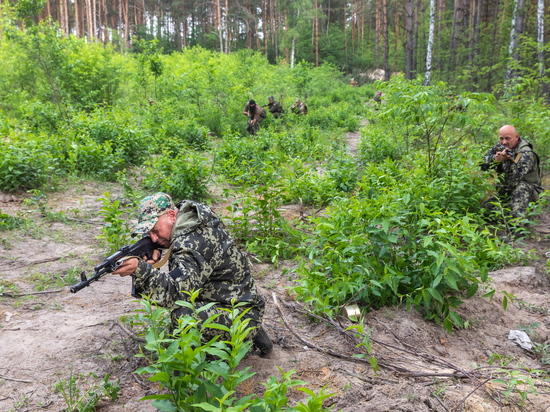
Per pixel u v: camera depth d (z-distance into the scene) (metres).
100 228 5.51
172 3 53.56
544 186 6.84
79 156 8.12
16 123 10.47
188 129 11.92
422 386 2.55
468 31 24.20
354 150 12.30
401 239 3.82
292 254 4.92
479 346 3.25
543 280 4.34
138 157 9.38
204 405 1.61
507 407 2.39
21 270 4.17
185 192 7.11
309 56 51.34
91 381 2.58
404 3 35.47
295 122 16.70
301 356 2.88
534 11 20.11
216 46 51.31
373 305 3.54
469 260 3.11
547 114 7.33
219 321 2.46
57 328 3.14
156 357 2.81
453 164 5.58
